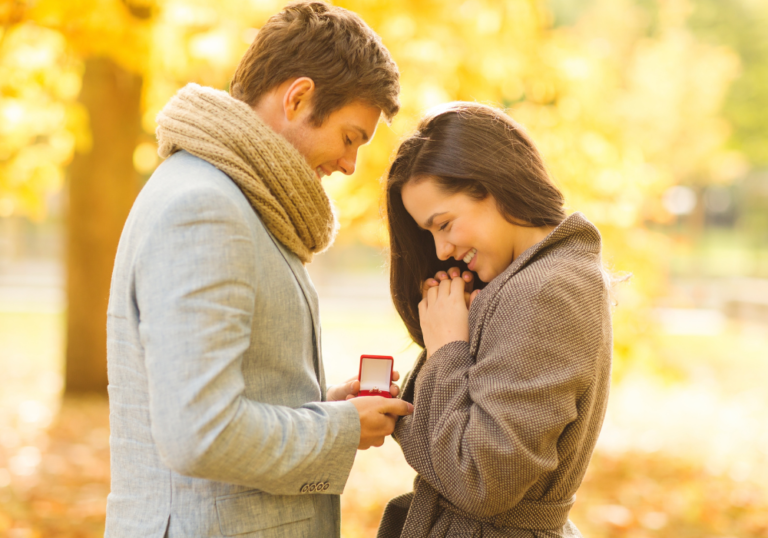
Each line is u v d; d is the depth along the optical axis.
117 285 1.35
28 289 19.52
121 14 3.93
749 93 21.31
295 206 1.42
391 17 4.28
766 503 4.82
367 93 1.50
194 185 1.25
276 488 1.28
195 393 1.14
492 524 1.47
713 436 6.87
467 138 1.54
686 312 17.69
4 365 9.50
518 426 1.31
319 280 22.06
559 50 5.13
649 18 19.20
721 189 39.44
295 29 1.46
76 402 6.88
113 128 6.92
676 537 4.15
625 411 7.98
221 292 1.20
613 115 5.44
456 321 1.53
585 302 1.40
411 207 1.60
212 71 4.20
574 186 4.74
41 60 4.31
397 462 5.55
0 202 5.02
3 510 4.09
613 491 5.01
